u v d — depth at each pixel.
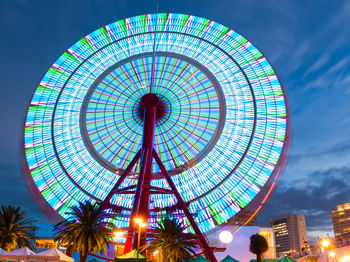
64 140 40.00
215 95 40.81
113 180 39.72
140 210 31.66
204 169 38.53
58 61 42.44
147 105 36.16
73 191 38.69
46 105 40.59
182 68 42.53
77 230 28.50
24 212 35.56
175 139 40.38
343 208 159.38
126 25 45.81
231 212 35.94
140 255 24.59
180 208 36.00
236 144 38.41
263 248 34.41
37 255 25.48
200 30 43.62
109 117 41.72
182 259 30.69
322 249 47.75
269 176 36.00
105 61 43.81
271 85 39.12
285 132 36.88
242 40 41.62
